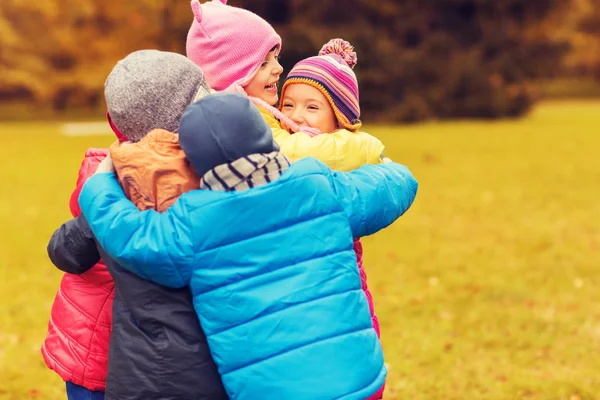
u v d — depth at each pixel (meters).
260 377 1.96
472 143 18.77
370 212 2.19
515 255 7.59
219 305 1.99
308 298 2.00
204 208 1.97
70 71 36.72
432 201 10.69
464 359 4.84
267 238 2.01
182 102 2.13
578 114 31.50
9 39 35.56
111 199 2.05
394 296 6.23
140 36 35.00
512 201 10.60
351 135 2.38
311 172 2.06
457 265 7.21
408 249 7.87
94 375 2.43
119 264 2.10
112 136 22.67
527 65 28.59
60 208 10.63
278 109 2.59
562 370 4.62
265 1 27.52
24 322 5.66
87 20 35.50
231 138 1.97
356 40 26.75
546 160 15.09
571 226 8.92
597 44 48.16
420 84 27.94
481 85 28.09
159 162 2.05
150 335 2.08
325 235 2.06
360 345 2.04
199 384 2.05
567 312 5.79
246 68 2.44
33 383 4.48
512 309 5.88
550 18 29.67
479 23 29.22
